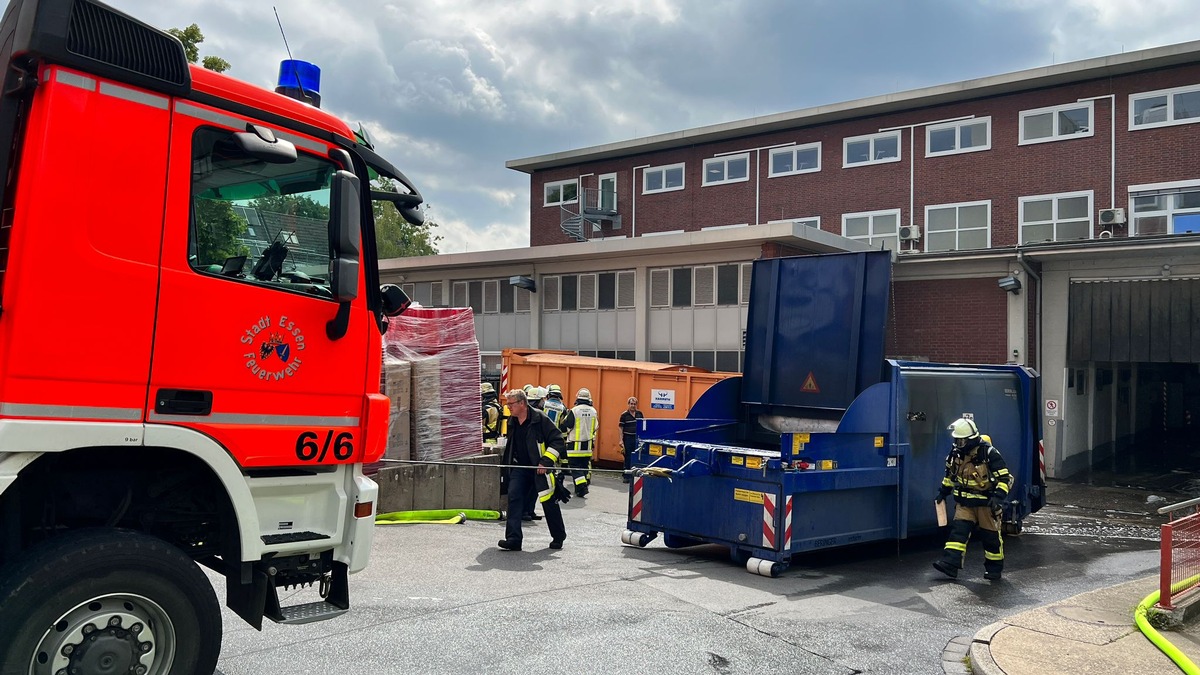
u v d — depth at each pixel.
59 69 3.69
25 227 3.58
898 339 22.45
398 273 30.20
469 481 11.78
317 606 4.71
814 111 29.88
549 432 9.62
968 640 6.60
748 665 5.79
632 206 35.06
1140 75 24.84
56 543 3.73
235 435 4.17
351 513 4.71
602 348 25.55
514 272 27.48
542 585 7.76
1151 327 19.27
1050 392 20.39
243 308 4.21
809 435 8.98
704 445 9.49
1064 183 25.83
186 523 4.68
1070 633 6.34
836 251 23.69
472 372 12.20
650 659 5.79
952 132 27.86
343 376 4.63
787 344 10.88
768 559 8.80
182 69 4.02
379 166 4.87
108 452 4.18
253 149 4.09
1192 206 23.91
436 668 5.39
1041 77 25.80
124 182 3.84
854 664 5.94
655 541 10.71
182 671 3.97
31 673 3.58
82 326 3.70
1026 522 13.74
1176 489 18.31
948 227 27.72
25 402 3.55
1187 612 6.68
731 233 22.11
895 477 9.85
